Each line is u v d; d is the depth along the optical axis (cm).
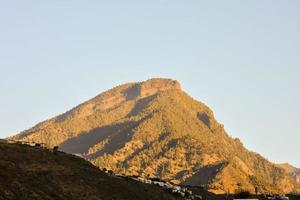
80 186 9738
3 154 9756
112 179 11231
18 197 7825
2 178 8356
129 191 10988
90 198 9369
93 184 10244
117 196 10206
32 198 8056
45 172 9675
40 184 9000
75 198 9088
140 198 10906
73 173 10262
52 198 8556
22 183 8569
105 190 10244
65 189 9331
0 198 7400
